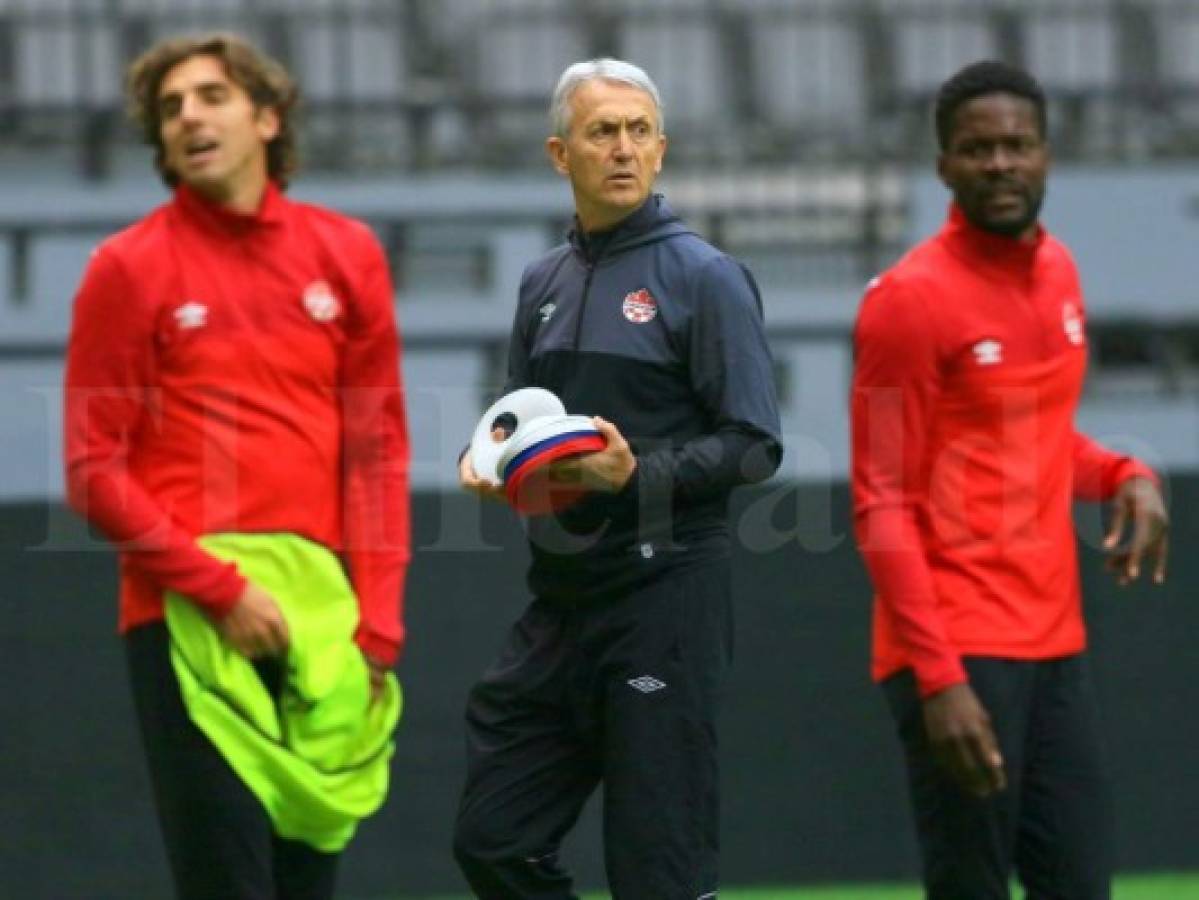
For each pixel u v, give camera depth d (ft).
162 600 51.62
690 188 141.38
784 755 88.43
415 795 86.74
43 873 84.99
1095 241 134.10
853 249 139.23
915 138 143.95
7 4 144.87
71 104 143.02
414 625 86.48
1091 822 57.57
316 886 53.88
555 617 52.47
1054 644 57.16
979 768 55.57
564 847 87.20
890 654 58.18
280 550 52.03
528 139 143.33
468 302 127.85
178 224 52.01
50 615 85.10
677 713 51.13
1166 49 150.61
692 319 51.29
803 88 150.82
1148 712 89.04
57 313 128.88
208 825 51.06
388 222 134.10
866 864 88.48
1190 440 124.88
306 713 52.01
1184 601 89.15
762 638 88.43
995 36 151.23
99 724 85.25
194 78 51.52
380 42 149.18
